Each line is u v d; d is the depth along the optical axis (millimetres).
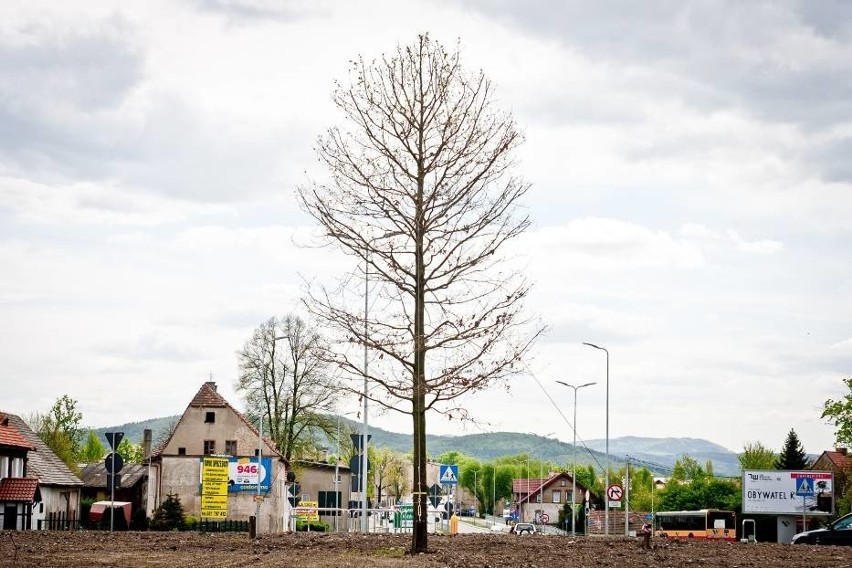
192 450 83625
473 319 28531
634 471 167375
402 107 29188
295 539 38156
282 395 87938
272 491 81875
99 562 25234
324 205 29234
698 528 87938
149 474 84812
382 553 29516
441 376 28391
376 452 144375
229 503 78625
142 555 28281
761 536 90500
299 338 87875
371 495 122312
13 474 68875
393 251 28891
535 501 175000
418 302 28703
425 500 28938
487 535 46625
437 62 29469
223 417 84062
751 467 132625
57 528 71250
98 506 76750
